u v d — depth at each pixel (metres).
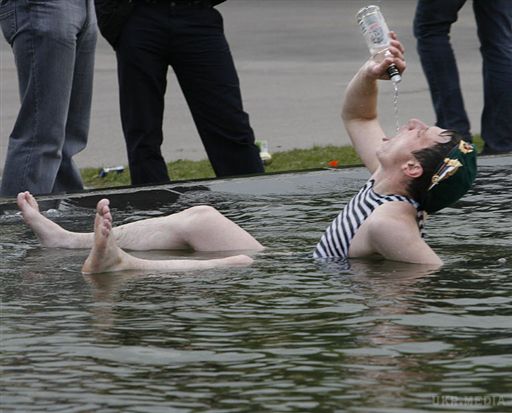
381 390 5.86
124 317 7.45
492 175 13.31
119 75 15.37
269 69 33.12
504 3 19.59
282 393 5.84
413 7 44.59
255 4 47.38
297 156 22.05
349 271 8.94
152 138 15.46
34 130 14.45
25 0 14.20
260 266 9.21
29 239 10.66
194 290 8.27
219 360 6.42
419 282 8.45
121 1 15.00
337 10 45.31
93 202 12.37
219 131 15.55
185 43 15.16
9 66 33.94
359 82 10.55
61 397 5.83
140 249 10.24
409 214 9.51
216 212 10.33
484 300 7.79
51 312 7.61
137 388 5.95
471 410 5.57
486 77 19.86
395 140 9.70
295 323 7.23
